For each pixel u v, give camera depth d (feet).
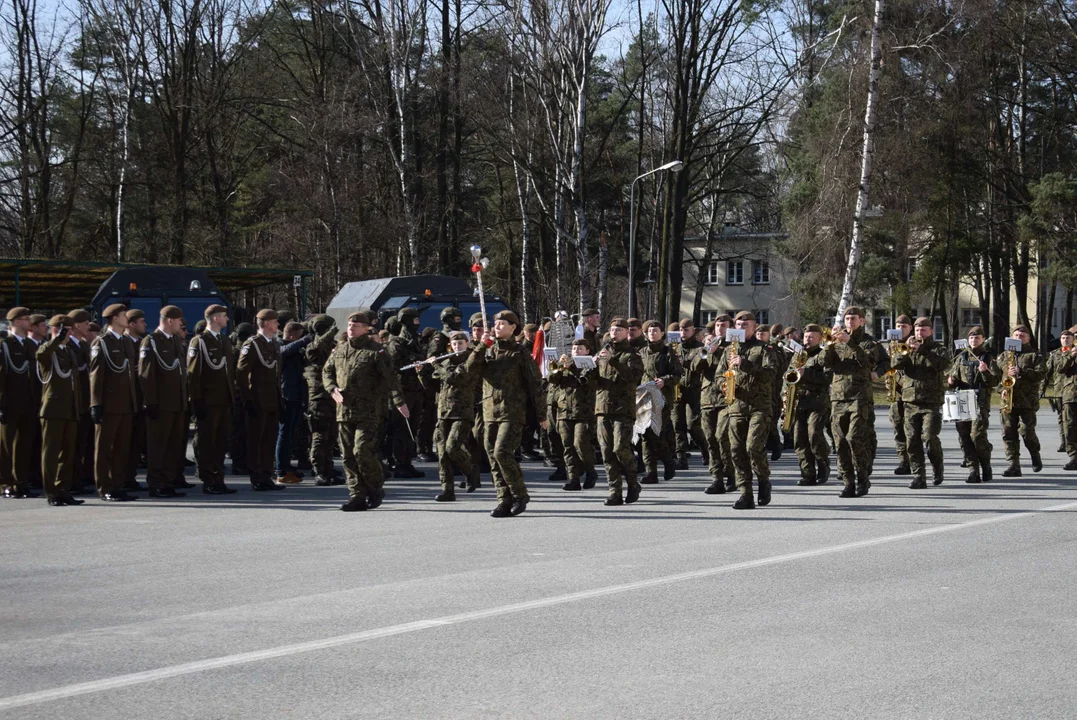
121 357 43.32
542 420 38.81
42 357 41.70
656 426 46.42
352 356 40.01
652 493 45.14
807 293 139.33
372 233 136.36
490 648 21.25
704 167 160.97
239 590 26.45
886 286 142.41
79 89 138.31
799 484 48.32
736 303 250.78
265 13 144.36
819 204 129.70
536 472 54.29
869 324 159.22
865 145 111.45
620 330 41.16
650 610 24.20
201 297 70.59
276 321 47.24
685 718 17.30
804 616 23.65
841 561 29.76
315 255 138.62
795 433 48.03
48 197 132.36
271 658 20.65
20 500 43.65
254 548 32.17
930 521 36.99
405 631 22.53
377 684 19.08
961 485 48.24
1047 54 144.87
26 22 132.46
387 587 26.63
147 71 137.59
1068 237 137.39
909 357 46.85
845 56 127.44
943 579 27.40
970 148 138.62
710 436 44.73
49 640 22.06
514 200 166.50
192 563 29.86
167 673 19.75
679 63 129.18
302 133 151.94
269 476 47.16
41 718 17.40
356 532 35.09
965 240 142.10
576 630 22.56
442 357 43.01
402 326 54.13
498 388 38.24
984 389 49.60
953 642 21.61
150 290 69.77
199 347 45.44
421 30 133.49
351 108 133.90
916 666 20.02
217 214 136.36
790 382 44.04
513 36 121.49
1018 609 24.27
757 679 19.27
